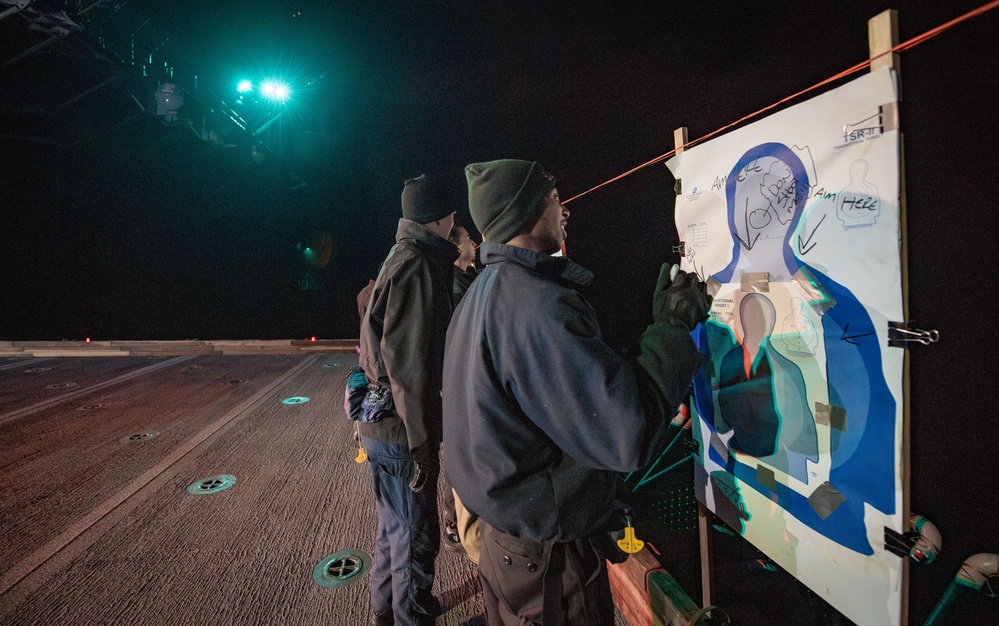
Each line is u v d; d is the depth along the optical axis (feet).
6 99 29.45
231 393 21.53
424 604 5.53
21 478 12.09
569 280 3.71
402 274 5.27
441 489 11.58
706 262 5.05
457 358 3.81
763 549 4.54
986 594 5.88
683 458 9.20
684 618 5.40
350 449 14.20
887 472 3.34
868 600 3.53
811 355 3.88
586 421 3.00
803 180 3.83
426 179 5.87
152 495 11.12
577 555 3.47
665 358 3.23
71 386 22.94
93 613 7.15
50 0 19.79
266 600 7.43
